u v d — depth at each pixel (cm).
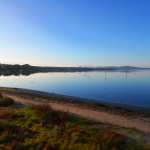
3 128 609
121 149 496
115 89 2888
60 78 5938
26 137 567
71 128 662
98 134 580
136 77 6097
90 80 4922
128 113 1216
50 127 673
